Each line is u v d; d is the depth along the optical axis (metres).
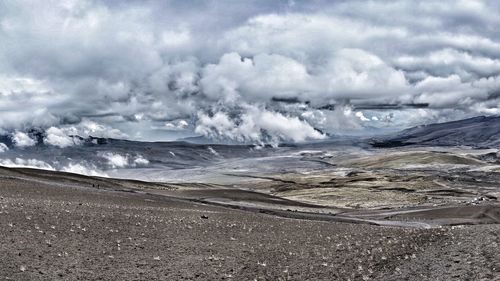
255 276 30.69
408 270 29.44
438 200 180.38
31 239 34.84
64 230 38.91
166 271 31.00
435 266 29.25
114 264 31.62
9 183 79.00
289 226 54.19
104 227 41.88
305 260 34.38
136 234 40.69
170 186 177.00
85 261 31.59
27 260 30.19
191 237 41.56
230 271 31.67
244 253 36.59
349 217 104.75
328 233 48.59
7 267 28.50
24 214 43.00
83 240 36.66
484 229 40.81
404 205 164.88
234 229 47.69
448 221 99.12
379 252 35.09
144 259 33.38
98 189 99.75
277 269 32.19
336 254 35.81
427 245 36.25
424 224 93.06
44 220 41.59
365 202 181.25
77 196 72.75
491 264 27.36
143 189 142.12
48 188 79.81
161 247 37.03
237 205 115.38
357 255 35.00
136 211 56.09
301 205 141.00
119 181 159.25
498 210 113.25
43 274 28.28
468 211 112.19
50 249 33.12
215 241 40.66
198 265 32.69
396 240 39.84
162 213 56.97
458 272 27.22
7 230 36.31
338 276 29.91
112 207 57.94
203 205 89.44
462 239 36.41
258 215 73.38
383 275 29.27
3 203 49.06
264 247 39.09
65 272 29.08
